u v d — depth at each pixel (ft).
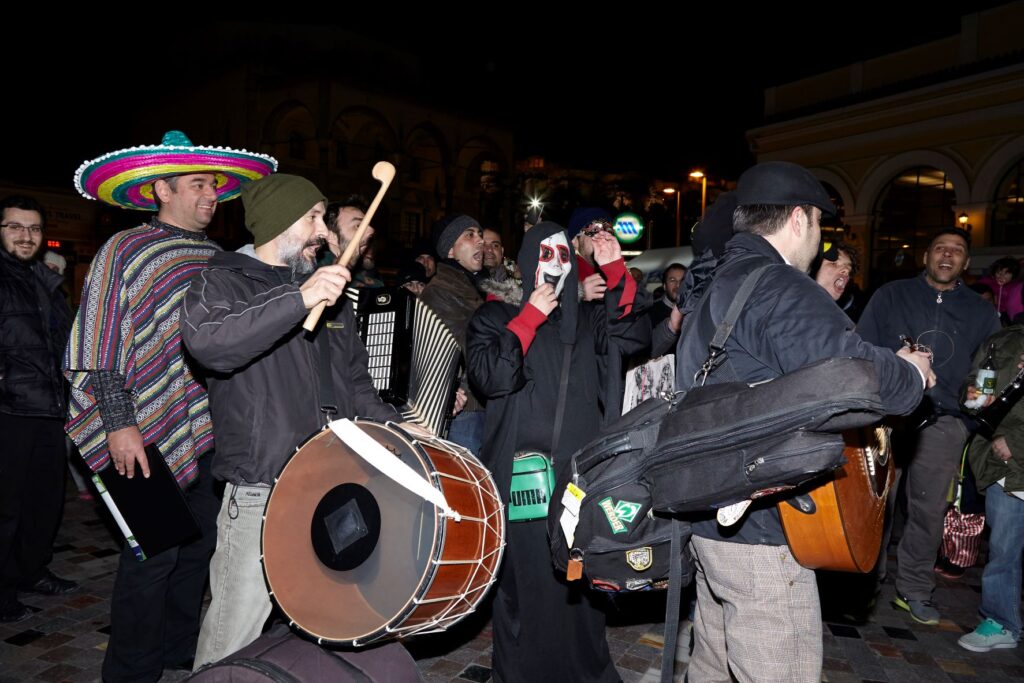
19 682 10.76
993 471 12.07
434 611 6.77
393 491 6.84
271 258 8.48
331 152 94.58
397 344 10.36
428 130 101.40
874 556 6.92
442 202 105.81
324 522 6.90
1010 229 57.06
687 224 93.09
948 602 14.56
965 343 13.26
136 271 9.90
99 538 17.35
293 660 6.90
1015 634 12.42
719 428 6.01
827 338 6.13
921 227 62.59
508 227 109.81
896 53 63.87
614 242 10.75
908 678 11.55
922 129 60.75
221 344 7.18
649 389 13.51
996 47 57.67
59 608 13.39
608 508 6.88
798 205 7.15
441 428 10.45
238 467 7.88
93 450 9.45
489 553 7.21
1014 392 11.76
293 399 8.07
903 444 13.62
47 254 21.16
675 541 6.81
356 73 95.20
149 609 9.86
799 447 5.70
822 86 69.41
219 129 94.73
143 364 9.82
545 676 9.51
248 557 7.89
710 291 7.10
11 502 12.63
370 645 6.98
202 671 6.88
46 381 13.05
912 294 13.70
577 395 9.83
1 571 12.67
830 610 14.01
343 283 7.22
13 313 12.77
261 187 8.38
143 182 10.48
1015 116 55.36
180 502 9.43
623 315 10.46
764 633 6.81
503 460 9.53
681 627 12.76
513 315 9.93
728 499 6.12
